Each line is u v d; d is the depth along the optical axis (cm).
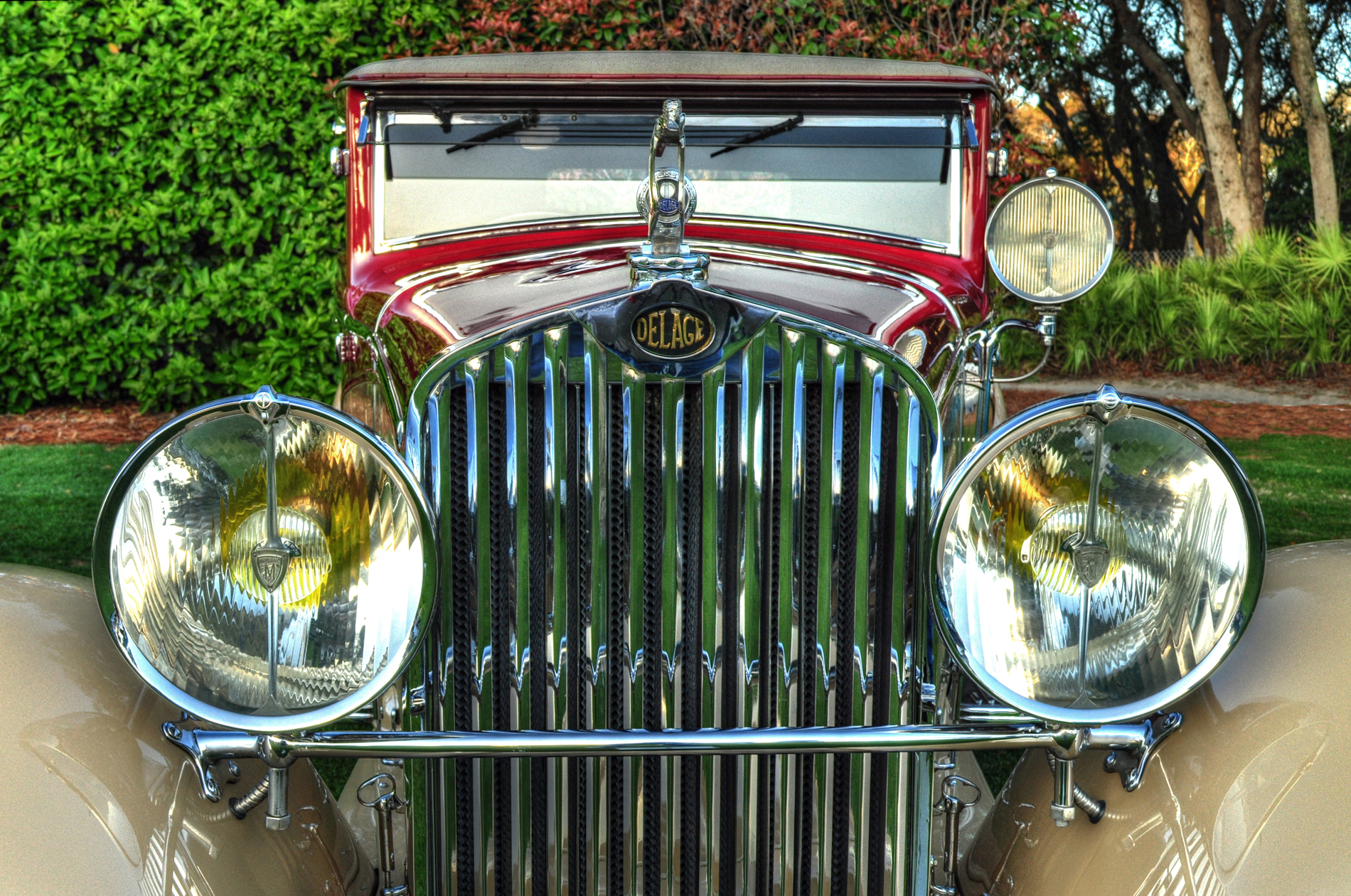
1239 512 165
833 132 247
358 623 165
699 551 175
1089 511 166
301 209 737
